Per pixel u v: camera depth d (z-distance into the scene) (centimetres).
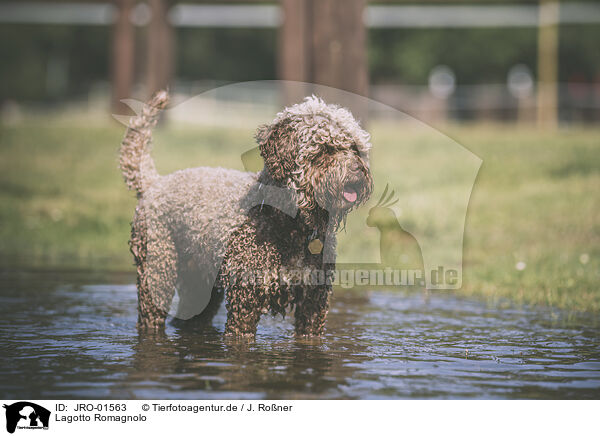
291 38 1997
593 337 873
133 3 2973
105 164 2527
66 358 727
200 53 6209
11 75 7006
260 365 707
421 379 674
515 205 1922
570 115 4341
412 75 5781
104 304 1062
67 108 5828
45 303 1062
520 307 1088
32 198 2173
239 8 3966
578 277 1245
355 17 1564
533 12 4262
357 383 656
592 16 4584
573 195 1961
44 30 6806
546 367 724
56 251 1712
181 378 659
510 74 6066
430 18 4303
